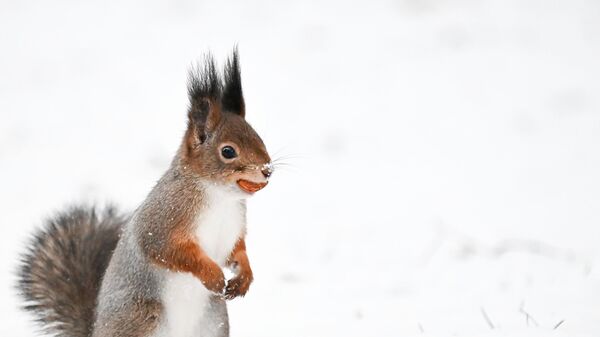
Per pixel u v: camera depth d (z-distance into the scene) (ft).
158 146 65.92
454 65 83.92
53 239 32.81
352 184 60.34
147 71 81.87
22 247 47.29
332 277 41.75
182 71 81.76
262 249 47.21
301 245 47.62
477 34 89.61
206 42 87.86
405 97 77.66
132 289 28.76
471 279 39.22
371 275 41.57
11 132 69.21
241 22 92.84
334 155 66.39
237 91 29.35
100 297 29.78
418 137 69.67
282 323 34.63
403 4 96.02
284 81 80.48
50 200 55.88
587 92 76.95
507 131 70.59
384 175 62.23
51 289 31.81
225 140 27.73
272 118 72.79
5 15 94.17
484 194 57.62
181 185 28.32
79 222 33.40
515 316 32.09
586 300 34.01
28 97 76.43
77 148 66.13
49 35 89.76
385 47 87.56
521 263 40.42
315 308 36.63
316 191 58.95
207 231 28.50
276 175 62.34
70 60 84.07
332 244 47.42
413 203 55.77
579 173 61.11
